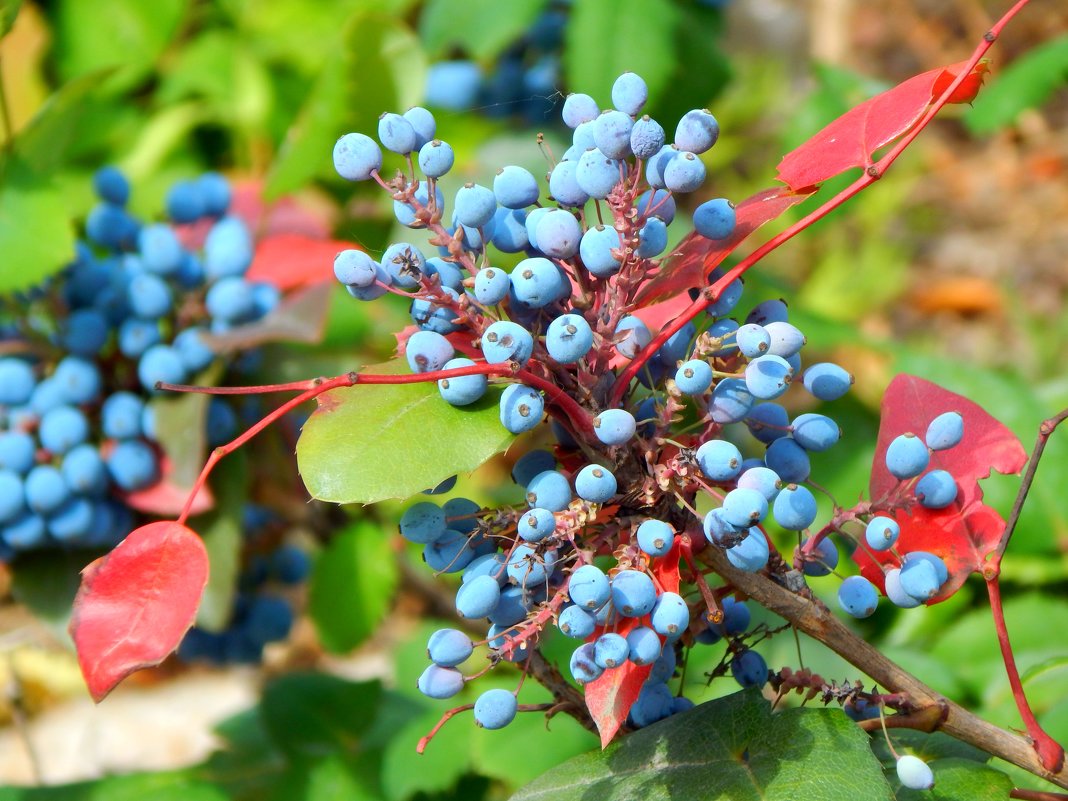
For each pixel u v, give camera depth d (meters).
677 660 0.67
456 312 0.62
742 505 0.59
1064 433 1.02
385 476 0.60
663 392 0.62
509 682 0.89
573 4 1.22
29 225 0.81
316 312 0.80
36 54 1.35
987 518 0.65
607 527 0.62
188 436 0.81
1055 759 0.63
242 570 0.94
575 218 0.61
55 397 0.81
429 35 1.19
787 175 0.63
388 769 0.86
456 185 1.17
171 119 1.38
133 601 0.59
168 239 0.82
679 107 1.18
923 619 0.98
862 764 0.62
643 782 0.63
